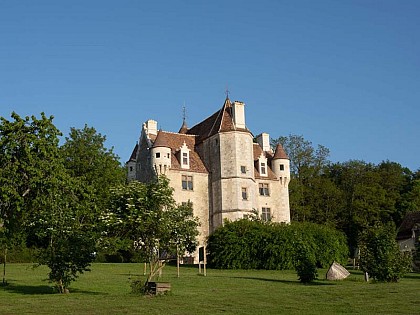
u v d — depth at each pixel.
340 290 21.03
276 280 28.39
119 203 20.12
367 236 26.89
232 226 41.72
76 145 56.75
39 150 30.48
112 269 37.22
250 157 56.84
